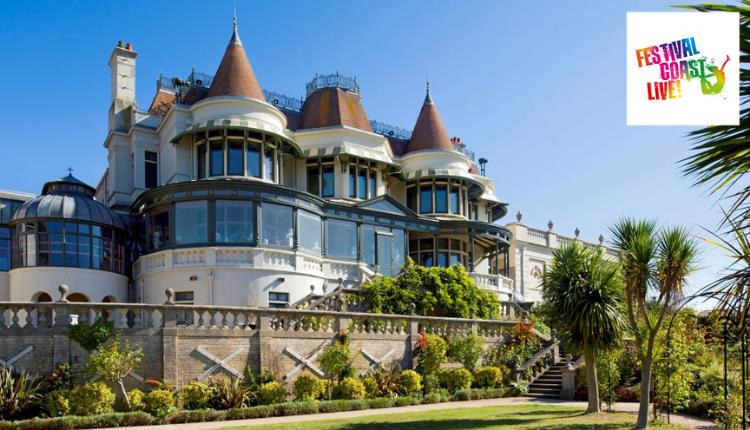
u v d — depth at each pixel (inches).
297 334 856.9
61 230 1161.4
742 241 226.2
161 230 1177.4
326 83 1545.3
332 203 1311.5
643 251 657.6
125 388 722.8
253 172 1243.2
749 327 284.0
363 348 921.5
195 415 701.9
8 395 651.5
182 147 1279.5
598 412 778.2
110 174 1461.6
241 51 1323.8
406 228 1459.2
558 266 801.6
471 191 1734.7
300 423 673.0
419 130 1672.0
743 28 201.0
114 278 1219.9
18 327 691.4
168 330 756.6
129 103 1460.4
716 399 682.8
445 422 679.7
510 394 1007.0
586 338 767.1
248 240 1134.4
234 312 813.2
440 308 1214.3
